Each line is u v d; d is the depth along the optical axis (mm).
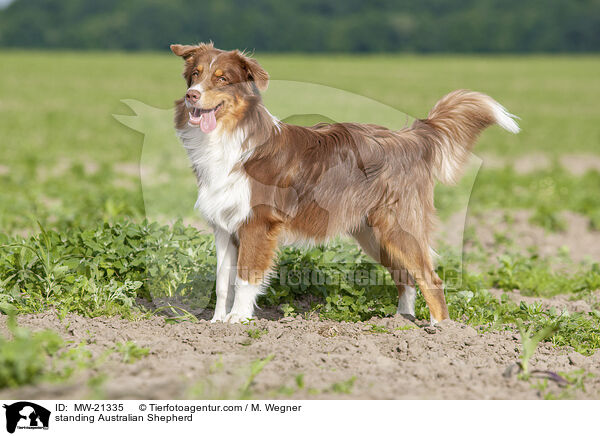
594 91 66438
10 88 55844
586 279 11609
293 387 6508
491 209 18516
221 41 151875
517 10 162875
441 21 159375
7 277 9133
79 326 7922
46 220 13875
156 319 8555
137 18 152750
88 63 89062
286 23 155500
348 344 7668
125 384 6375
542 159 30172
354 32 152500
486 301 9812
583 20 150000
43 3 169000
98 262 9320
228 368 6793
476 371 7082
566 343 8430
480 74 82312
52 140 29797
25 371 6289
